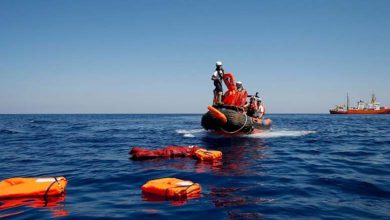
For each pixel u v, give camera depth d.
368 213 4.68
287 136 17.64
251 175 7.25
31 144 14.66
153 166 8.48
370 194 5.68
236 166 8.40
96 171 7.95
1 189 5.56
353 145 13.45
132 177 7.17
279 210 4.80
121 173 7.62
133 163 9.04
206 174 7.36
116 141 15.87
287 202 5.20
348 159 9.66
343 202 5.21
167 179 6.21
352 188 6.08
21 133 22.33
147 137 18.11
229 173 7.48
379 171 7.73
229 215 4.58
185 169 8.00
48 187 5.67
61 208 4.98
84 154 11.16
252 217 4.51
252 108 19.38
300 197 5.49
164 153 10.02
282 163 8.89
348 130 23.53
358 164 8.75
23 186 5.66
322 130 23.42
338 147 12.73
